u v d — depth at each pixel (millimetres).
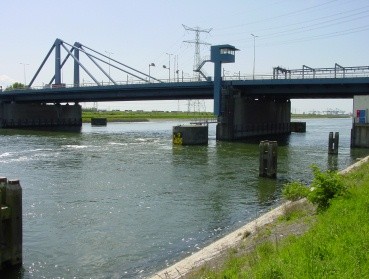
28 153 61938
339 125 194000
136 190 35406
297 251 12695
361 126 71062
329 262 11469
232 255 16188
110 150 66875
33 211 28188
